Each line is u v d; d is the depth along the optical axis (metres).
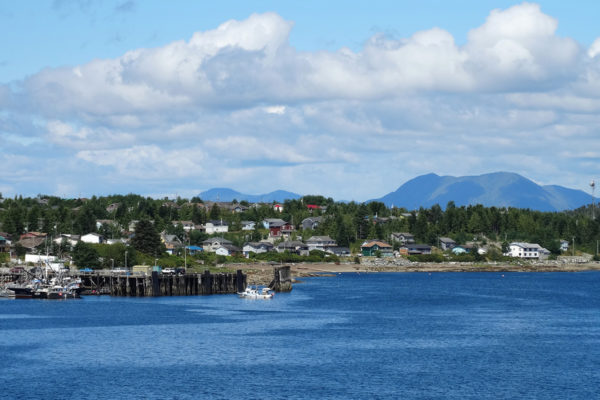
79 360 109.12
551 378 99.50
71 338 127.81
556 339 131.75
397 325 148.62
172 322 149.00
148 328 140.12
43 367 104.25
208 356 112.75
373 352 117.06
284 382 96.31
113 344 122.19
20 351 115.69
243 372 101.75
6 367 104.12
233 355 113.56
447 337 133.12
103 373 100.81
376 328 143.88
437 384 95.75
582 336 135.62
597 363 109.50
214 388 93.00
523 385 95.56
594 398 89.50
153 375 99.69
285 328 142.25
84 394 89.94
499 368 105.62
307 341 126.94
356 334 135.62
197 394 90.19
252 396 89.44
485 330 142.75
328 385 94.88
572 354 116.62
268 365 106.44
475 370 104.25
